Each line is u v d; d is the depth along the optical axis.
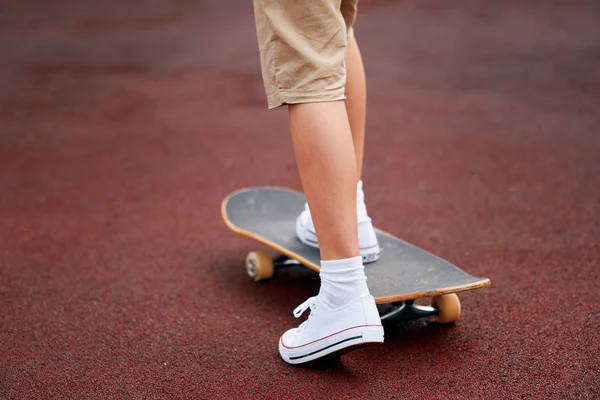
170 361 2.13
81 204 3.63
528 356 2.12
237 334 2.29
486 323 2.33
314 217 1.93
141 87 6.32
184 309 2.47
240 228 2.66
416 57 7.25
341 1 2.04
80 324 2.37
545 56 7.19
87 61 7.35
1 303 2.53
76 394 1.96
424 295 2.13
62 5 10.91
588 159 4.22
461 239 3.09
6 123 5.29
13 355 2.17
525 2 10.55
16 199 3.71
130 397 1.94
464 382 1.99
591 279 2.64
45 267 2.85
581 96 5.75
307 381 2.00
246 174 4.11
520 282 2.63
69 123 5.27
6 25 9.34
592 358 2.10
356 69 2.28
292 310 2.46
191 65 7.11
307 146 1.89
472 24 8.95
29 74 6.84
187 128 5.11
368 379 2.01
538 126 4.97
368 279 2.25
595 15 9.40
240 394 1.94
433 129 4.96
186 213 3.50
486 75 6.50
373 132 4.91
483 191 3.73
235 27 8.98
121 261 2.91
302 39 1.87
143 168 4.23
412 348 2.18
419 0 10.87
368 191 3.77
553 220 3.28
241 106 5.69
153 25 9.25
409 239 3.11
